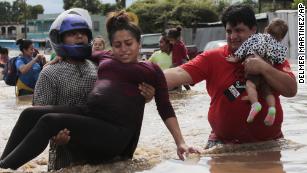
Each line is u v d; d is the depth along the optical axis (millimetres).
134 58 5242
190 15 58562
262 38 5879
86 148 5082
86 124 4926
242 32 5930
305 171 4777
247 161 5250
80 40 5594
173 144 7172
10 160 4852
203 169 4938
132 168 5078
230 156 5496
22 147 4840
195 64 6098
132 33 5184
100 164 5285
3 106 12508
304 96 12055
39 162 6055
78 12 5773
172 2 62000
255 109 5582
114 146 5078
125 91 5133
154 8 61969
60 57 5617
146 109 11008
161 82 5328
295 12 34188
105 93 5074
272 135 6090
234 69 5949
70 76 5504
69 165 5410
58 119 4852
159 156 5773
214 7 60312
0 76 22719
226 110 5945
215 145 5992
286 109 9914
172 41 14586
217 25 47062
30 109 5137
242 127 5945
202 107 11133
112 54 5418
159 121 9352
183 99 12828
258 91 5848
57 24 5613
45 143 4863
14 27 115625
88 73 5574
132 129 5180
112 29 5242
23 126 5141
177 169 4980
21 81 14453
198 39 48188
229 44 6051
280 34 7602
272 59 5852
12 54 45125
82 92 5516
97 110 5051
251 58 5695
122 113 5086
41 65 14648
